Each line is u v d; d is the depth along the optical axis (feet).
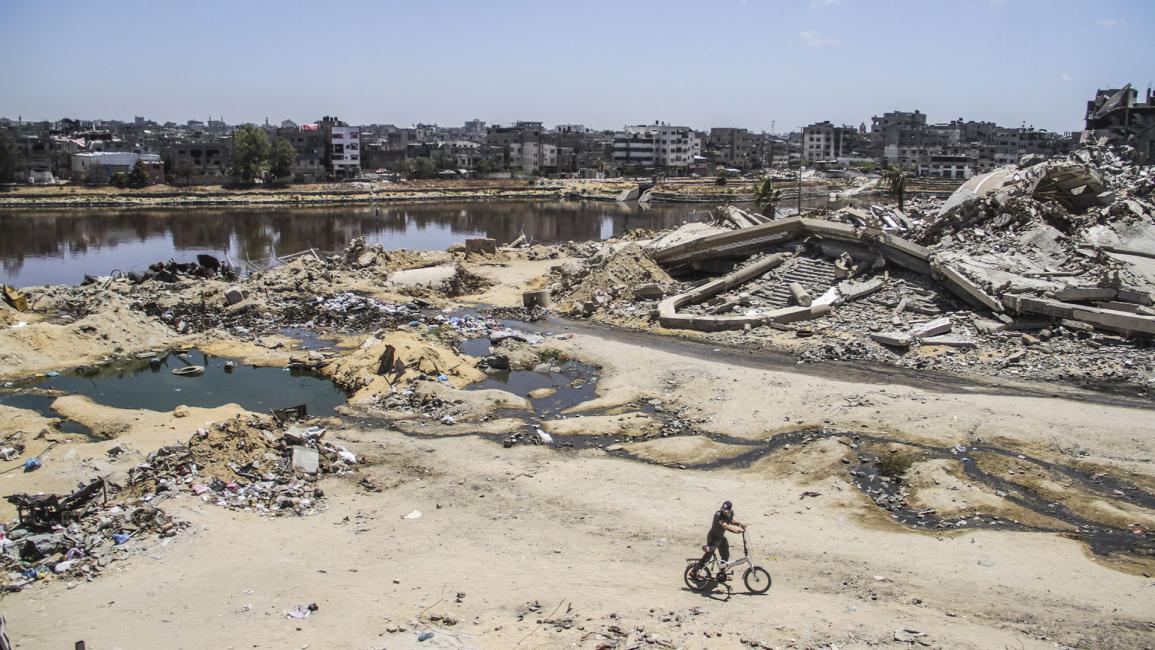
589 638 50.55
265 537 67.77
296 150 609.83
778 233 169.17
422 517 72.33
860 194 550.36
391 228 387.55
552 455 87.56
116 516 69.21
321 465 82.89
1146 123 273.95
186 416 97.35
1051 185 161.27
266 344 135.64
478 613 55.06
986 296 129.18
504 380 116.98
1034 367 111.45
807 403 99.09
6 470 81.00
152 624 53.67
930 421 90.74
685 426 96.53
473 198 581.53
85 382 116.16
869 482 78.79
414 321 151.84
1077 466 80.43
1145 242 146.00
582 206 541.75
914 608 55.88
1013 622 53.98
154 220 399.24
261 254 286.25
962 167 628.69
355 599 57.26
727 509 58.13
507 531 69.41
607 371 119.34
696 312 149.69
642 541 67.36
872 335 126.31
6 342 121.90
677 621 53.06
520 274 208.74
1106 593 58.03
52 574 60.95
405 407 103.19
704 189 598.75
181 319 152.46
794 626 52.47
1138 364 109.40
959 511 72.23
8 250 289.94
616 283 164.66
